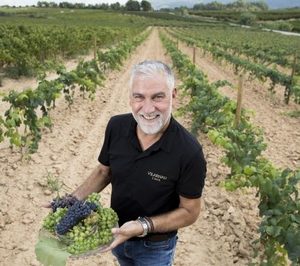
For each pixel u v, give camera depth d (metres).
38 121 7.41
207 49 26.59
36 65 15.41
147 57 25.94
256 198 6.18
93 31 30.30
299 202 3.96
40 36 19.36
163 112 2.35
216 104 8.07
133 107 2.38
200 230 5.34
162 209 2.60
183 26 80.31
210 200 6.04
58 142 8.25
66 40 21.80
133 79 2.35
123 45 22.59
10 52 15.25
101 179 2.91
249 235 5.21
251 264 4.35
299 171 4.26
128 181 2.59
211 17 123.25
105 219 2.44
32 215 5.48
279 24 81.81
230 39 38.84
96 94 12.94
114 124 2.66
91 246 2.32
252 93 15.02
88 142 8.50
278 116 11.71
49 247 2.30
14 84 14.28
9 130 6.68
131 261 2.97
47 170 6.84
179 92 13.73
